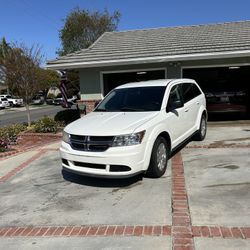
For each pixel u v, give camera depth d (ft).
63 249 15.01
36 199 21.30
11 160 32.76
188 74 47.34
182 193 19.97
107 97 28.27
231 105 46.32
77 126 23.30
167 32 58.70
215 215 16.93
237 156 27.14
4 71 61.41
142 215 17.65
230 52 42.91
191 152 29.40
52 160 30.86
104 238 15.62
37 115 112.06
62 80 61.77
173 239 14.97
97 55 49.21
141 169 21.53
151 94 26.40
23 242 15.96
